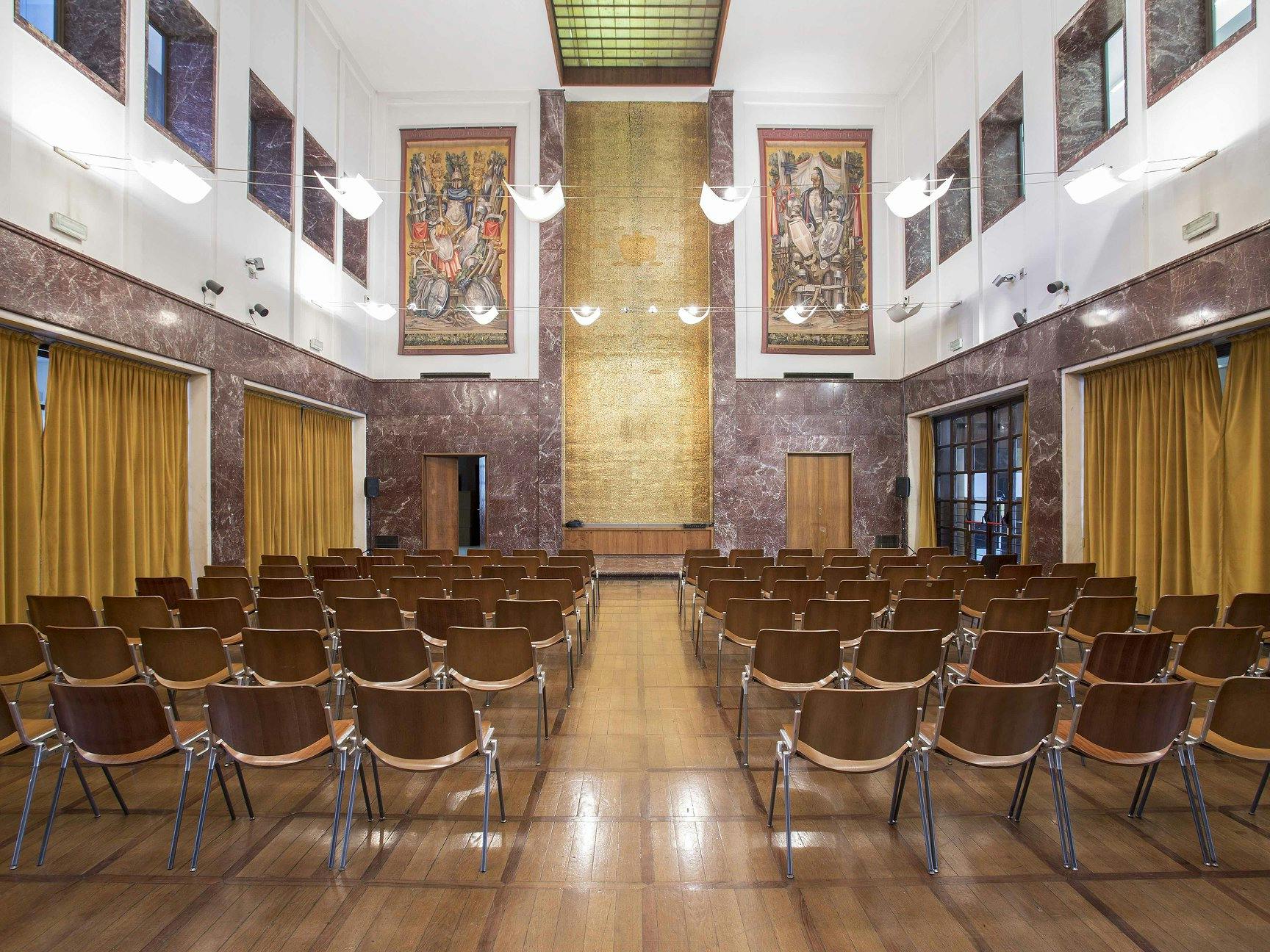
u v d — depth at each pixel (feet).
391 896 9.88
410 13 40.73
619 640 25.72
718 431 47.32
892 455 47.91
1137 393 27.73
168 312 27.04
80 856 10.94
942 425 45.70
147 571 27.09
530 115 48.21
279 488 36.70
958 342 39.91
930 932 9.11
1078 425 30.89
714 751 15.25
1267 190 21.39
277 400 36.65
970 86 38.88
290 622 17.28
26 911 9.50
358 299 45.68
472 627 16.38
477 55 44.57
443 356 47.83
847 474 48.19
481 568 25.57
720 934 9.10
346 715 16.79
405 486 46.88
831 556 32.78
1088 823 12.01
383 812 12.39
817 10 40.57
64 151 22.08
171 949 8.75
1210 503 24.53
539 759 14.58
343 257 44.21
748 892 10.03
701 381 50.24
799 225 48.44
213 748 10.78
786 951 8.76
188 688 14.10
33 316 21.03
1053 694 10.49
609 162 50.34
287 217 36.94
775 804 12.72
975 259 38.55
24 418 22.03
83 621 17.66
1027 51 33.65
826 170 48.62
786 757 10.50
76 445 24.03
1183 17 25.62
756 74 46.47
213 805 12.74
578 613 22.22
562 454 47.32
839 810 12.51
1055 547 31.60
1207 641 13.94
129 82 25.36
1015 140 37.37
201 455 29.58
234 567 24.49
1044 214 32.48
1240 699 10.63
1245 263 21.81
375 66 45.52
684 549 47.70
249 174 33.60
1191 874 10.42
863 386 47.80
